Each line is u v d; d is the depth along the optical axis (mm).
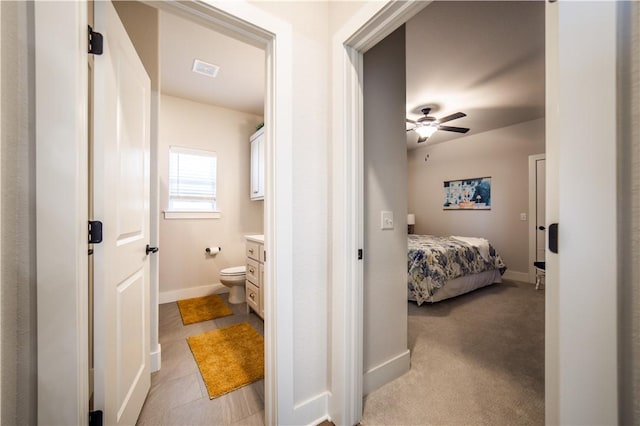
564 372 503
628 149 459
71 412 788
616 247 457
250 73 2682
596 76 470
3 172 684
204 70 2627
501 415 1388
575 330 490
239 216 3639
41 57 756
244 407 1437
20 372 738
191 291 3311
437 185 5297
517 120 4027
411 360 1901
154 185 1759
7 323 699
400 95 1740
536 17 1937
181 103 3273
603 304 464
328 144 1387
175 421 1337
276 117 1216
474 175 4723
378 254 1613
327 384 1392
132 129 1277
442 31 2086
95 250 952
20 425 735
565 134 500
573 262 492
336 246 1316
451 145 5066
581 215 484
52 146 767
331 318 1361
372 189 1577
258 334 2291
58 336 775
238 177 3641
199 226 3373
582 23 484
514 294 3477
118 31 1104
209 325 2484
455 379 1686
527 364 1854
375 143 1594
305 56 1324
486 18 1952
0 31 663
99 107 958
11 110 704
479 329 2418
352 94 1305
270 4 1203
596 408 472
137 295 1332
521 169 4164
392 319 1701
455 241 3920
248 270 2750
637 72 456
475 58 2455
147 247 1502
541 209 3959
